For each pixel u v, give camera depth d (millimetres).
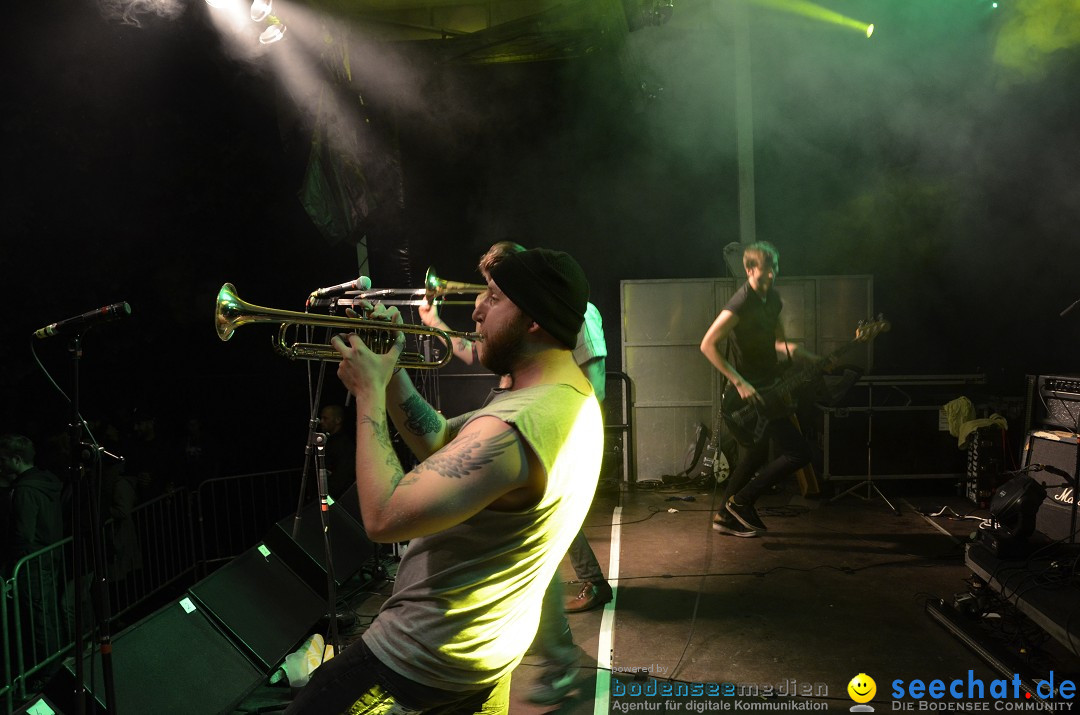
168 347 9719
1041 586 3738
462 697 1660
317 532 4957
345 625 4617
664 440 7949
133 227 9398
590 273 8547
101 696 2971
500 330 1642
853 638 4172
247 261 9531
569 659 3596
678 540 5973
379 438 1553
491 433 1469
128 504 5492
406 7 8008
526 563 1594
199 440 7949
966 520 6344
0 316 9133
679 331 7898
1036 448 5609
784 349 5609
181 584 6457
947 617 4230
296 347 2178
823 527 6211
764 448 5746
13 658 4781
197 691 3365
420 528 1428
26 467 5191
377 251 7473
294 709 1698
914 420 7008
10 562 4855
